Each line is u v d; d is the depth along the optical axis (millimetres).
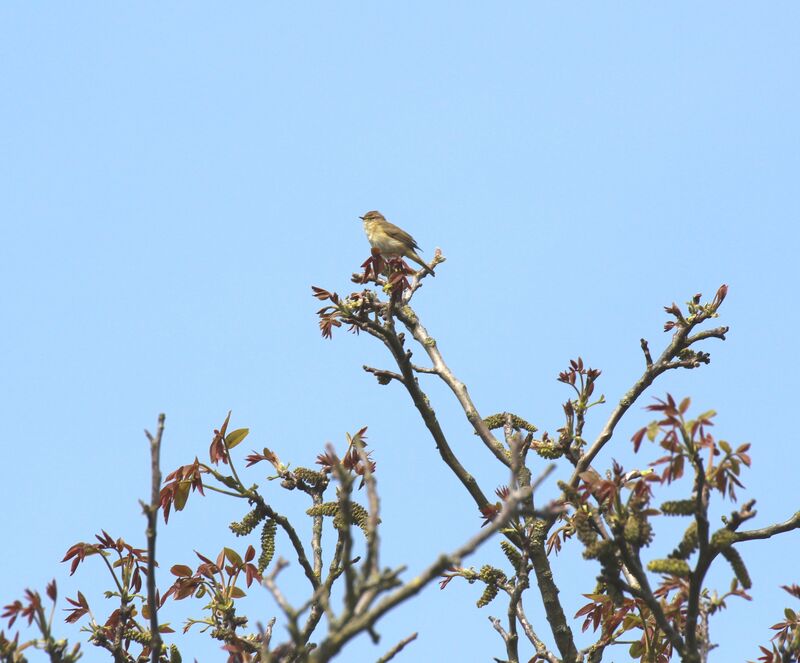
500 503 13375
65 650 9555
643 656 11969
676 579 10867
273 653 6969
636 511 9320
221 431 12250
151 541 8617
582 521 9469
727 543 9000
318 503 12883
